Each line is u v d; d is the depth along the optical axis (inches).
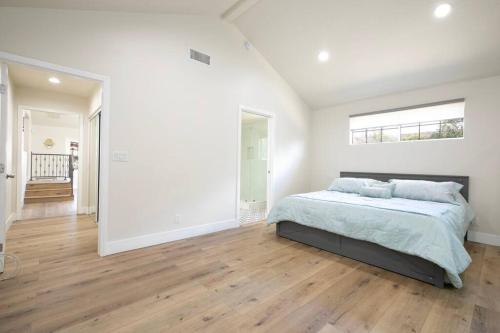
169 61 121.3
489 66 122.4
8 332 56.2
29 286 76.9
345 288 79.6
